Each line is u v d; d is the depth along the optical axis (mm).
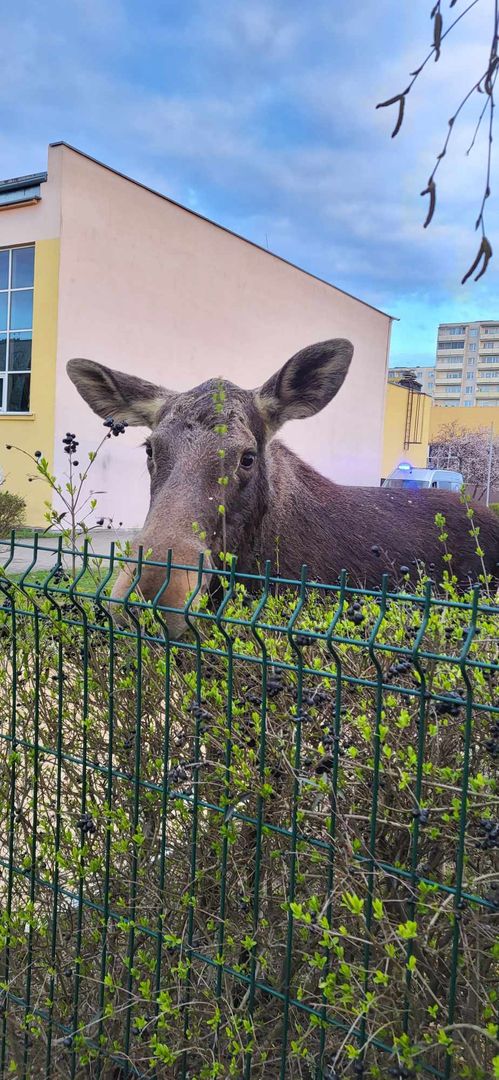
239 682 2273
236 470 4145
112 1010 2170
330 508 5445
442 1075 1593
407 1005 1751
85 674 2289
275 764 2088
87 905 2312
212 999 2119
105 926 2252
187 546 3439
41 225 18500
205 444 4121
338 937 1852
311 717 1923
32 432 19156
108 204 19391
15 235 19016
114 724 2475
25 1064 2475
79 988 2480
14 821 2658
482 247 1639
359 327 31281
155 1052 2002
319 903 1987
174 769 2070
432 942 1854
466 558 6043
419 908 1724
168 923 2297
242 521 4328
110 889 2447
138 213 20297
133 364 20828
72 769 2580
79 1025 2355
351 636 2297
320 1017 1771
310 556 5027
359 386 31750
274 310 26250
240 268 24375
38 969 2631
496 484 42906
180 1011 2186
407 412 39812
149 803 2355
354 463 32062
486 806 1854
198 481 3980
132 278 20422
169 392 5125
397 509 5988
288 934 1849
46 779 2688
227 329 24188
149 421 5129
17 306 19484
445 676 1961
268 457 4797
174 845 2322
